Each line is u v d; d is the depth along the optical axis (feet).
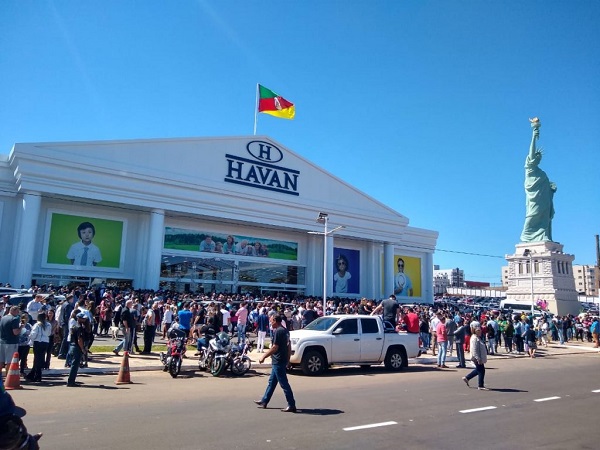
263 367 52.80
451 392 38.86
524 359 73.97
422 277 169.37
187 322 64.08
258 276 130.21
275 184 128.57
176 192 110.32
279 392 37.09
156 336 75.72
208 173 116.98
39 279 97.14
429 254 172.14
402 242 162.81
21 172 91.81
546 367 61.87
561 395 38.70
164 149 111.04
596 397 38.11
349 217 141.69
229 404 31.63
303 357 47.47
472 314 102.89
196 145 116.06
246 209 121.19
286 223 128.67
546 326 99.25
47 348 42.39
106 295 76.02
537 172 194.80
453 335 61.46
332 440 23.41
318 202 134.92
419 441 23.76
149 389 37.19
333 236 138.51
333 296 135.95
